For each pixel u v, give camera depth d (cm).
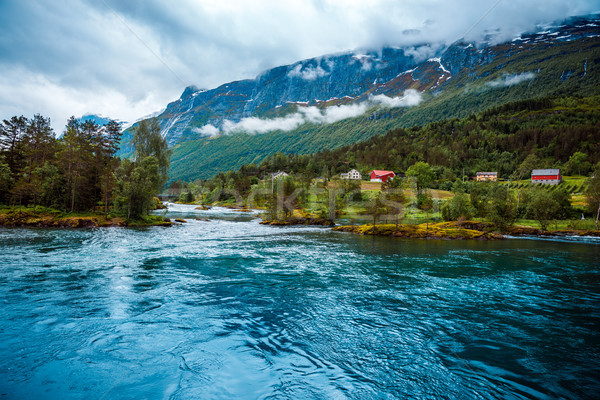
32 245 3077
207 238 4150
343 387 866
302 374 928
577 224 6438
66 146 5966
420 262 2767
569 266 2708
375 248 3628
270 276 2141
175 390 835
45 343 1078
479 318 1419
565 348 1134
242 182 13450
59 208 5606
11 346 1050
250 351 1066
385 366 987
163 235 4284
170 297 1625
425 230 5075
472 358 1049
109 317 1327
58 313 1351
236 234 4734
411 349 1104
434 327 1304
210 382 877
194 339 1145
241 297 1662
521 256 3234
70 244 3203
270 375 920
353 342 1151
